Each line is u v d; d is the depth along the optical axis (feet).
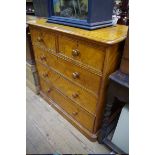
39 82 5.78
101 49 2.72
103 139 4.13
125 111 3.22
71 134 4.64
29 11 5.47
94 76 3.15
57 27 3.43
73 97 4.15
